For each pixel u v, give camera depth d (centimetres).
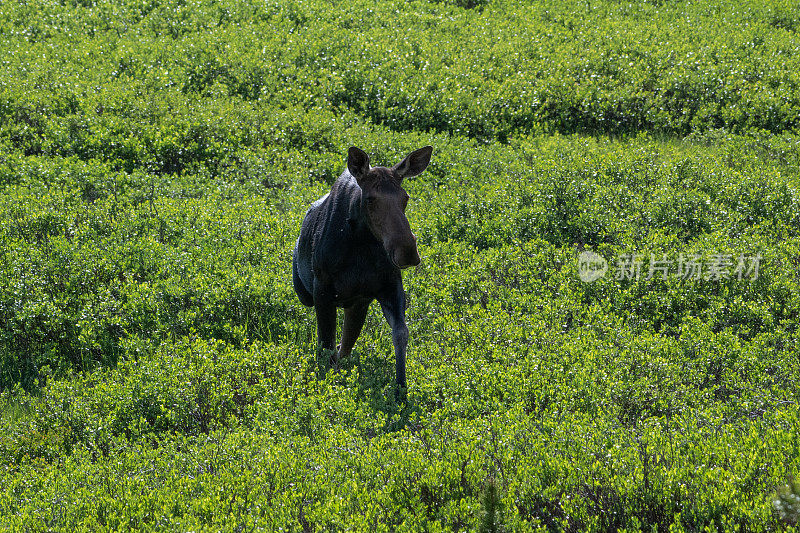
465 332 3072
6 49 8112
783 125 6869
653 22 9675
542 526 1792
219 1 9769
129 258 3781
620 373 2672
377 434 2394
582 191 4631
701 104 7244
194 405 2588
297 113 6506
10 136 5962
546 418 2355
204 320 3328
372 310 3253
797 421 2192
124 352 3103
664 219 4278
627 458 1983
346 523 1808
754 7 10325
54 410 2602
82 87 6862
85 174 5166
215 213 4434
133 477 2112
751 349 2878
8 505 2019
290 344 3048
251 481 2039
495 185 5022
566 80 7569
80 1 9856
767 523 1678
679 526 1698
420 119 6925
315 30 8875
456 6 10519
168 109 6531
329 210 2639
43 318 3247
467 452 2072
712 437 2116
